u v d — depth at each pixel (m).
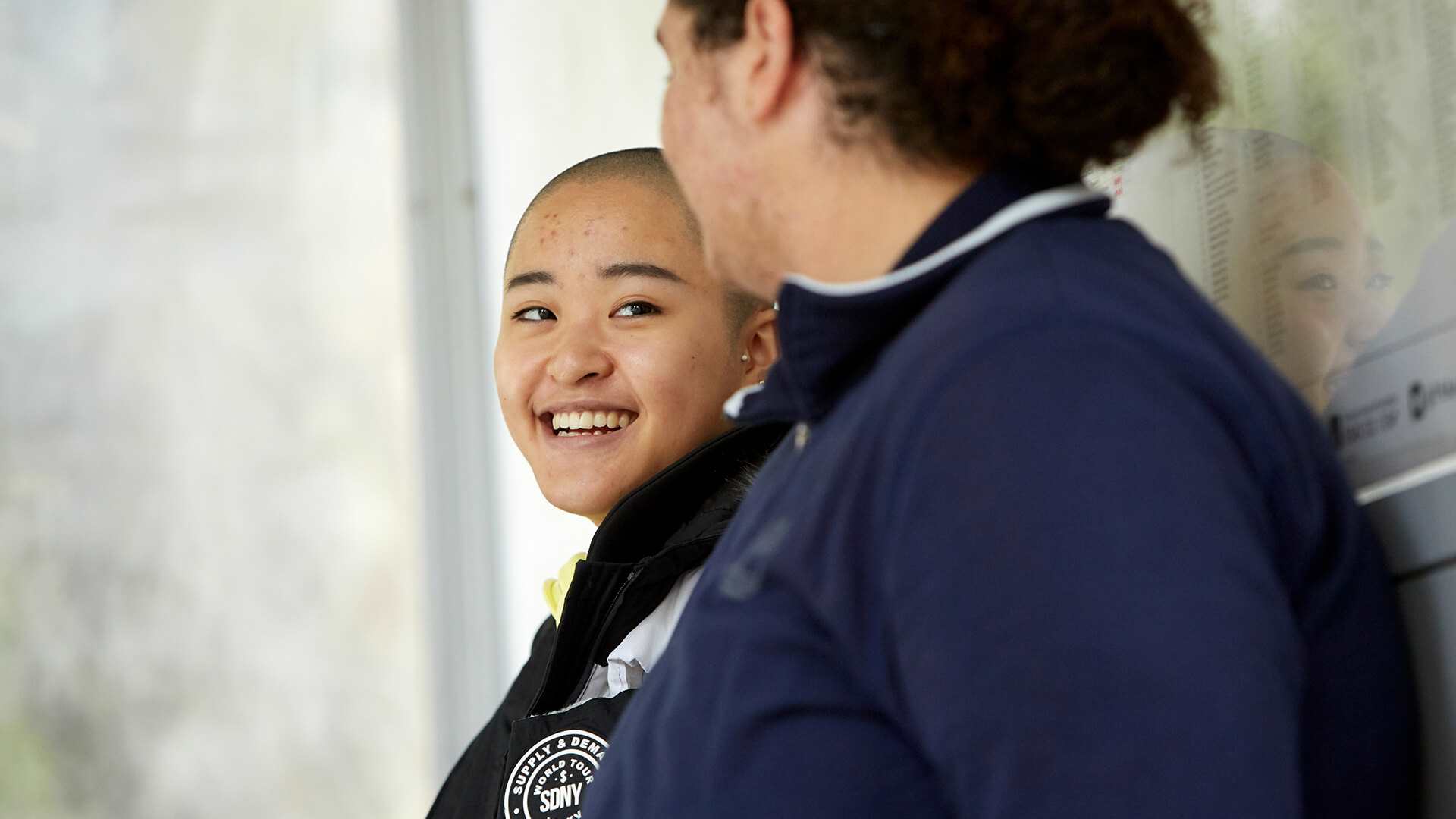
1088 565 1.47
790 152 1.90
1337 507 1.75
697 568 2.94
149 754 8.02
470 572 7.32
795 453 1.96
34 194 8.27
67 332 8.22
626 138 6.60
